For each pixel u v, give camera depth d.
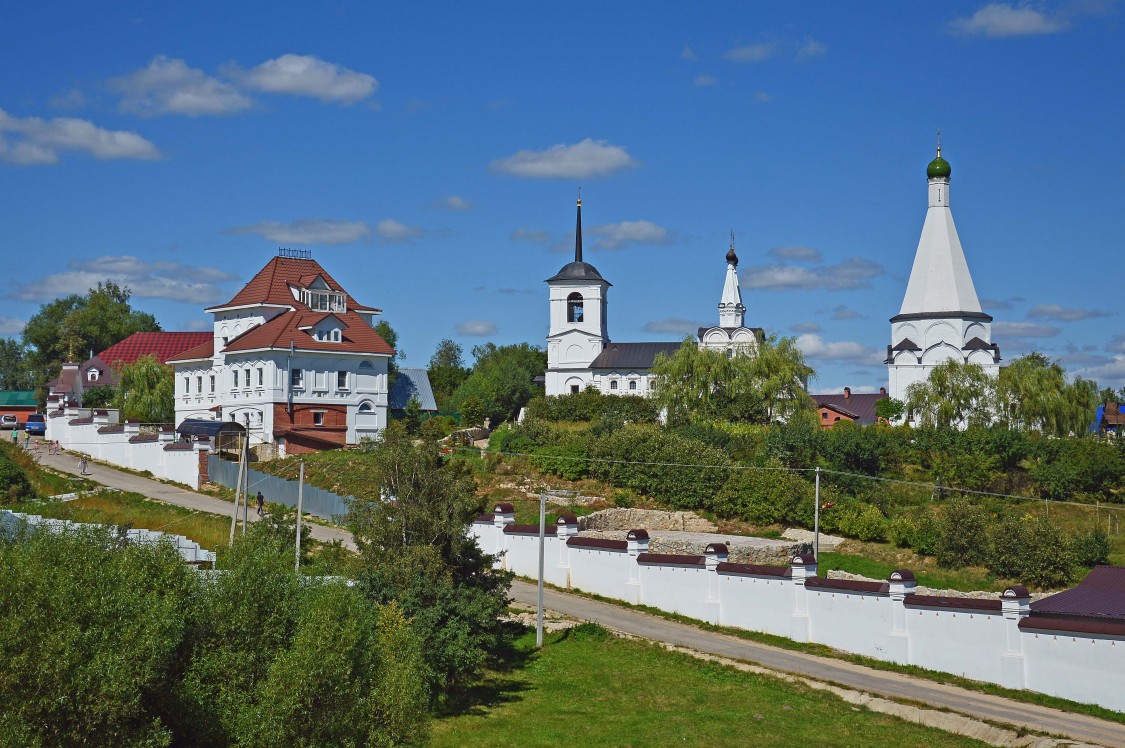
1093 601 40.97
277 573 32.19
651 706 39.53
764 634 48.28
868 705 39.25
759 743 35.72
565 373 142.38
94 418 88.69
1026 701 39.38
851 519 66.81
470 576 44.78
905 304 128.75
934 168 128.00
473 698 40.34
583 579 55.50
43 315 173.12
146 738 26.78
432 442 46.03
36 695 25.36
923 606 43.38
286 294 97.94
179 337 133.62
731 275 142.75
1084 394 100.38
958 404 100.25
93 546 29.91
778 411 96.19
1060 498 77.31
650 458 74.00
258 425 90.81
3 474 67.19
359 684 30.56
